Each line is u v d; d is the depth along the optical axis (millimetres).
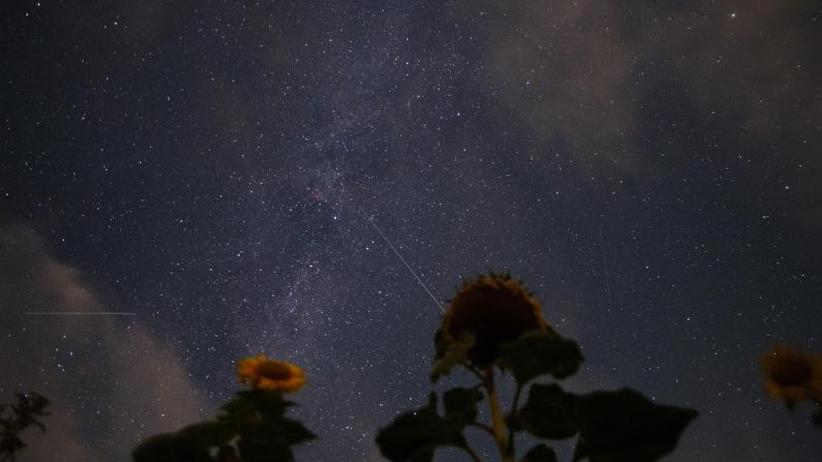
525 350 1359
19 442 3203
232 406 1604
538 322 1470
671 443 1275
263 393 1628
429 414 1445
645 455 1269
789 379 2168
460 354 1360
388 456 1428
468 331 1389
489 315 1439
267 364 2082
